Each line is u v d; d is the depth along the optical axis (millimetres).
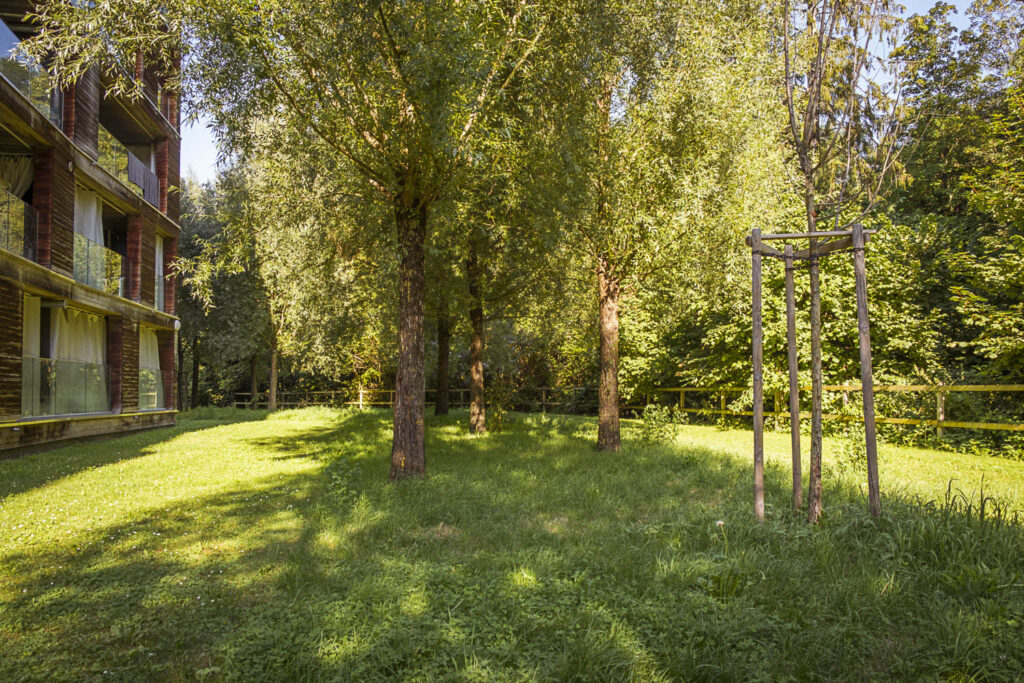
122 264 19750
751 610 3953
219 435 18688
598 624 3850
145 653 3785
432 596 4441
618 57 11125
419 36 7957
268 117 9445
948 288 17172
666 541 5508
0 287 12641
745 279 12508
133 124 21250
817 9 10273
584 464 10383
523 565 5035
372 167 10047
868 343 5816
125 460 12539
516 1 9695
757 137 12219
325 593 4645
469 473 9516
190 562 5527
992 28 21094
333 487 8430
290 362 36844
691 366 21391
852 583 4398
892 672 3340
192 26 7809
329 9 8172
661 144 11820
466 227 12359
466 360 32406
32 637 4020
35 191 14469
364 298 17281
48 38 7918
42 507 7727
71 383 16062
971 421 12586
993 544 4770
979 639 3527
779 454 12281
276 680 3393
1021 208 13188
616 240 11758
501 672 3330
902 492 6988
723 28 11641
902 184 19531
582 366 26781
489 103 8977
